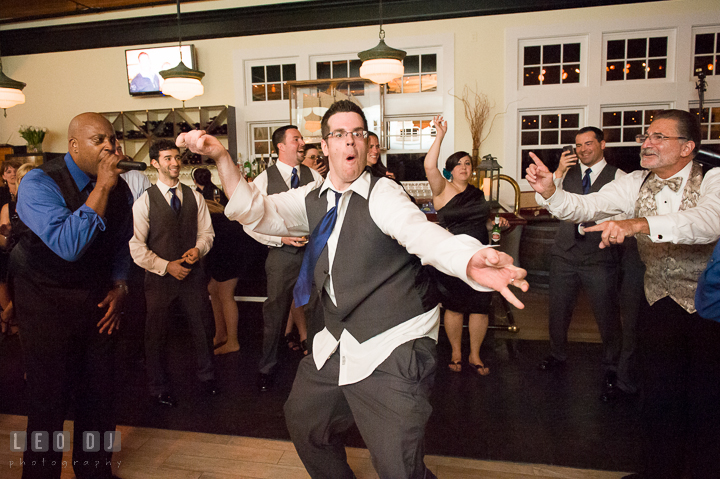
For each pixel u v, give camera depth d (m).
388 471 1.26
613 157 5.47
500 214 3.78
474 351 3.01
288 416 1.47
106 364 1.83
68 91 6.42
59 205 1.58
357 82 5.69
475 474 1.95
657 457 1.72
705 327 1.59
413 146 5.79
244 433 2.34
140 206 2.57
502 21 5.40
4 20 6.27
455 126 5.60
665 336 1.69
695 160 1.75
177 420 2.48
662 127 1.68
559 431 2.29
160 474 1.99
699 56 5.16
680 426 1.67
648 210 1.80
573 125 5.53
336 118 1.36
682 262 1.64
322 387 1.41
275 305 2.86
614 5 5.18
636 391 2.66
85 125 1.60
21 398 2.76
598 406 2.54
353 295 1.34
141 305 2.60
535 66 5.49
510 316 3.81
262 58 5.92
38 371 1.69
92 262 1.75
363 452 2.15
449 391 2.76
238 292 4.07
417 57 5.68
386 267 1.35
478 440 2.22
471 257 1.01
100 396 1.84
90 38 6.21
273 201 1.52
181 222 2.67
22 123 6.59
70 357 1.74
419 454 1.27
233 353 3.54
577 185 2.90
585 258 2.75
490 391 2.75
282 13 5.72
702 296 1.26
